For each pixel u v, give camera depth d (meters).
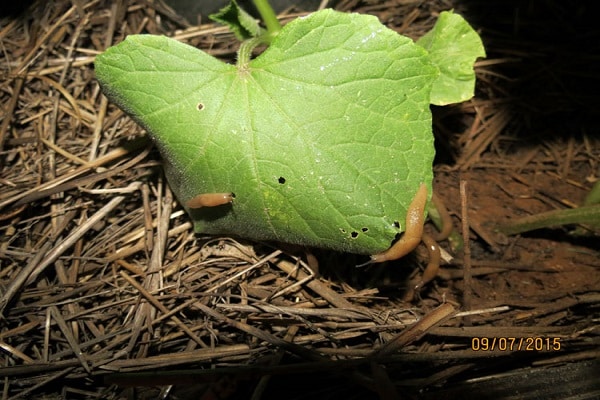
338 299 0.47
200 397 0.45
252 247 0.48
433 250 0.47
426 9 0.62
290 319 0.47
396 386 0.45
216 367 0.45
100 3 0.59
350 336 0.46
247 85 0.42
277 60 0.42
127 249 0.49
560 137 0.57
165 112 0.42
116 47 0.42
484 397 0.45
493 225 0.52
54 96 0.55
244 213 0.44
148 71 0.42
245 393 0.45
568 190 0.54
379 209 0.42
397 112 0.42
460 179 0.55
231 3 0.49
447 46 0.48
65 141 0.53
